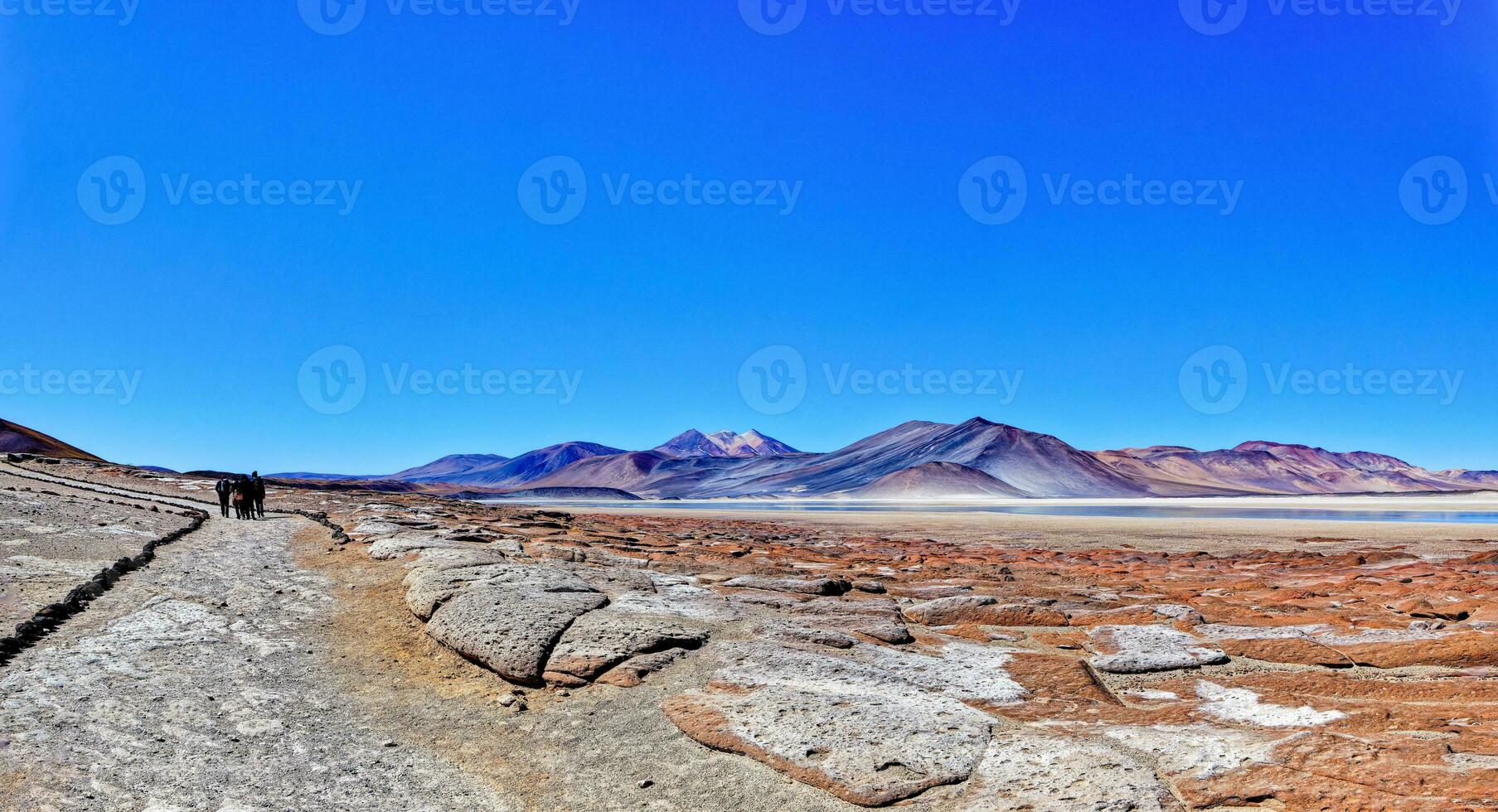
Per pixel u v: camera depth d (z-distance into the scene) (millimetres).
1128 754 7832
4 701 9562
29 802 7375
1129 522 74250
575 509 155125
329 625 13344
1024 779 7469
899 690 9711
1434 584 18016
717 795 7895
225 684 10625
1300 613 14297
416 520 25203
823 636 11625
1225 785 7043
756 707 9219
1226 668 10867
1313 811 6504
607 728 9344
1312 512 121688
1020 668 10508
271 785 8070
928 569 22172
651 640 11234
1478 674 10203
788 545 30797
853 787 7648
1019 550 34312
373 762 8727
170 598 14484
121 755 8438
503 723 9750
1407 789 6559
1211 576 22516
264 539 23000
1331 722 8391
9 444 105312
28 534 19500
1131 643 11812
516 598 12781
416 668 11617
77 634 12281
